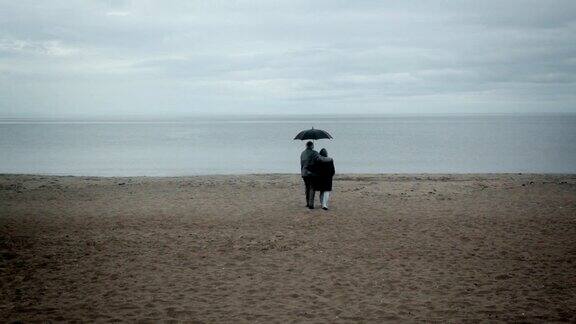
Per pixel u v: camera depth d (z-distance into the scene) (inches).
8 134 4013.3
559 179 789.2
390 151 2054.6
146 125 7406.5
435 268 291.9
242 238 374.6
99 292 250.8
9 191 647.8
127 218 459.5
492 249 336.5
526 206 513.7
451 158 1710.1
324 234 387.9
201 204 542.9
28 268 294.8
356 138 3196.4
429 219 446.6
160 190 663.1
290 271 288.7
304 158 498.0
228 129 5315.0
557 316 213.2
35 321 209.5
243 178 845.2
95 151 2116.1
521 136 3341.5
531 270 285.9
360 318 213.0
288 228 412.5
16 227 415.5
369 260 311.1
